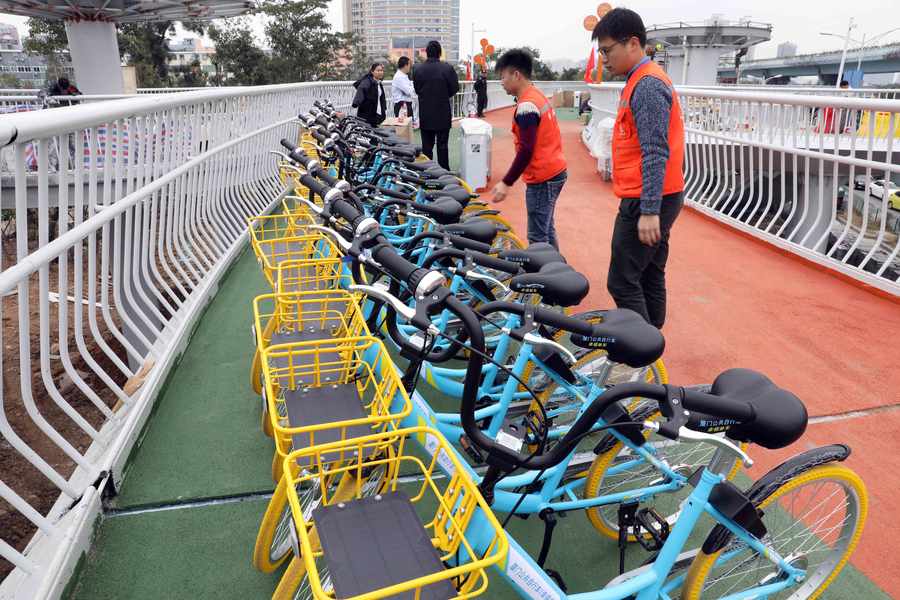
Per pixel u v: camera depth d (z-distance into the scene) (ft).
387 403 5.87
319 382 6.93
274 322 8.50
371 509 4.89
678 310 14.35
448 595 4.24
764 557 6.00
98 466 7.80
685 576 5.98
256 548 6.09
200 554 6.96
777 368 11.54
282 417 7.74
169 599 6.35
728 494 5.25
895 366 11.57
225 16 51.49
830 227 16.98
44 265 7.30
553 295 6.85
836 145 16.29
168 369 10.67
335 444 4.63
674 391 4.44
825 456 5.60
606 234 20.84
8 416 16.72
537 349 7.22
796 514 6.51
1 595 6.29
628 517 6.54
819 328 13.32
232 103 19.22
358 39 168.55
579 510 7.98
